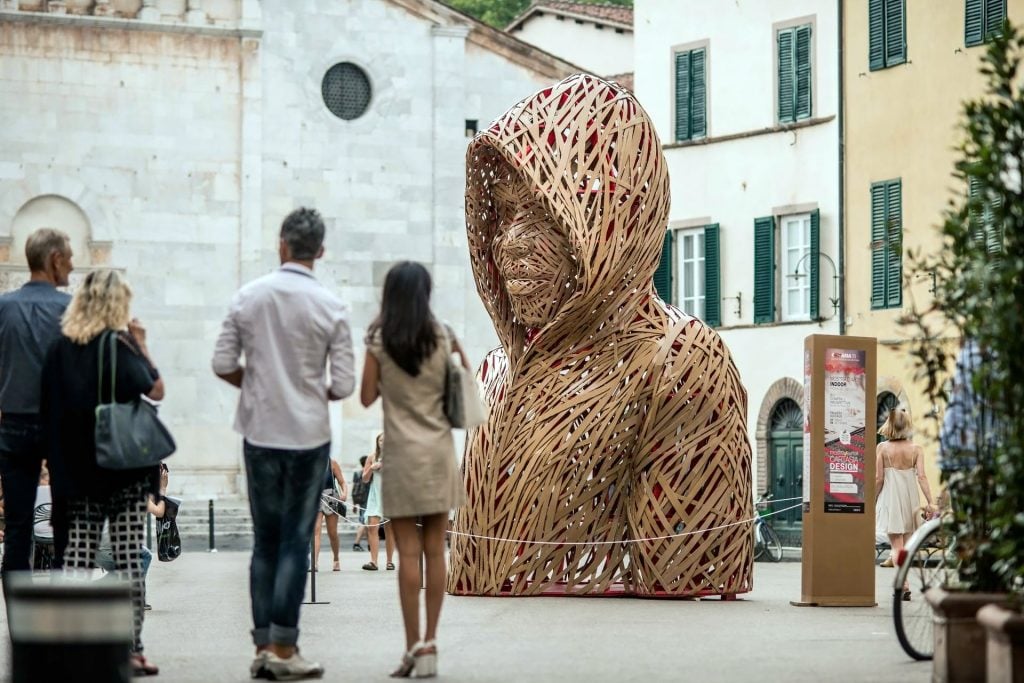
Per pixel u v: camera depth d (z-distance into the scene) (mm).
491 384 17875
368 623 14805
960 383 10219
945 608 9961
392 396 10453
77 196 42125
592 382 16797
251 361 10438
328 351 10547
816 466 16781
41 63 42000
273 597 10492
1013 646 8883
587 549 17047
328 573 25125
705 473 16906
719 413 16984
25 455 11609
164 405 42438
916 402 35250
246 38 43344
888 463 19984
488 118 45312
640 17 42562
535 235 16781
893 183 36625
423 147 44750
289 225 10578
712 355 17016
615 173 16641
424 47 44844
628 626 14156
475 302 45062
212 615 16281
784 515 38500
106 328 10633
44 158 42000
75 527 10688
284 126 43656
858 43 37656
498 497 17047
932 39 35906
